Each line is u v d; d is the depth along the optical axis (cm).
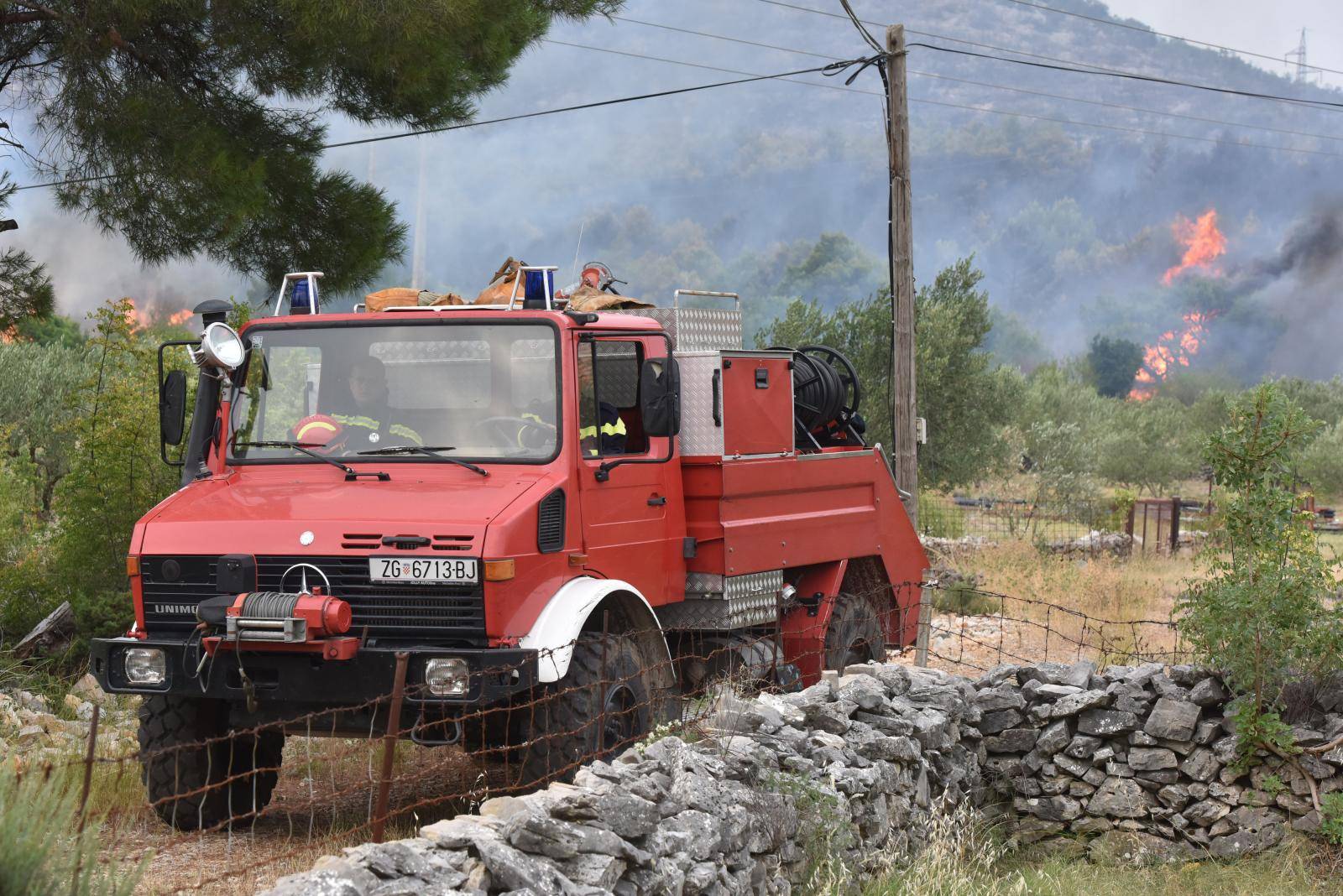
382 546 1174
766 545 1653
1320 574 1423
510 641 1182
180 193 2150
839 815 1177
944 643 2611
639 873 901
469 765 1547
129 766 1437
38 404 3616
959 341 4747
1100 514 5097
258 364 1367
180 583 1215
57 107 2161
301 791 1448
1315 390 11431
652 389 1348
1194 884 1342
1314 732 1409
